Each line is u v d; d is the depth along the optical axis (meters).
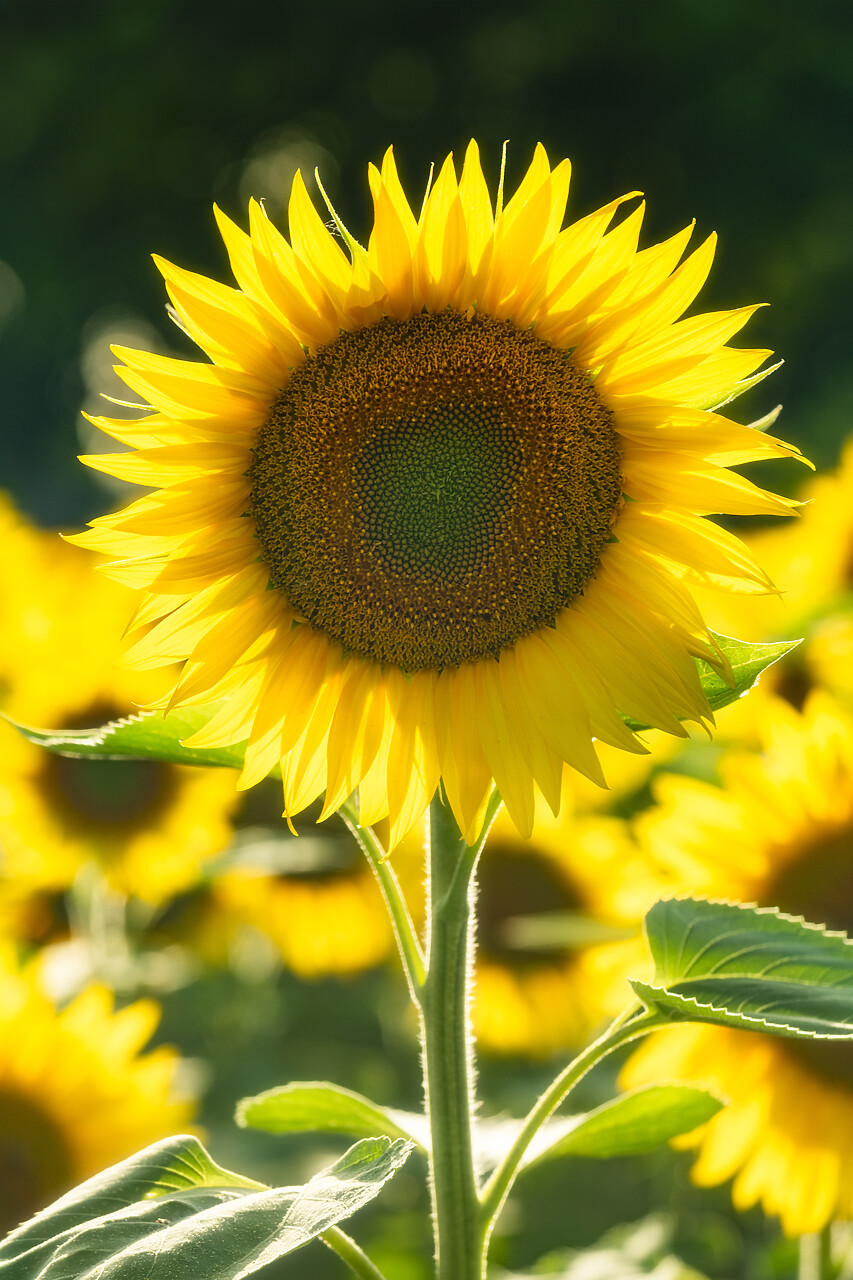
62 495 11.38
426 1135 1.62
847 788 1.82
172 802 2.21
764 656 1.59
